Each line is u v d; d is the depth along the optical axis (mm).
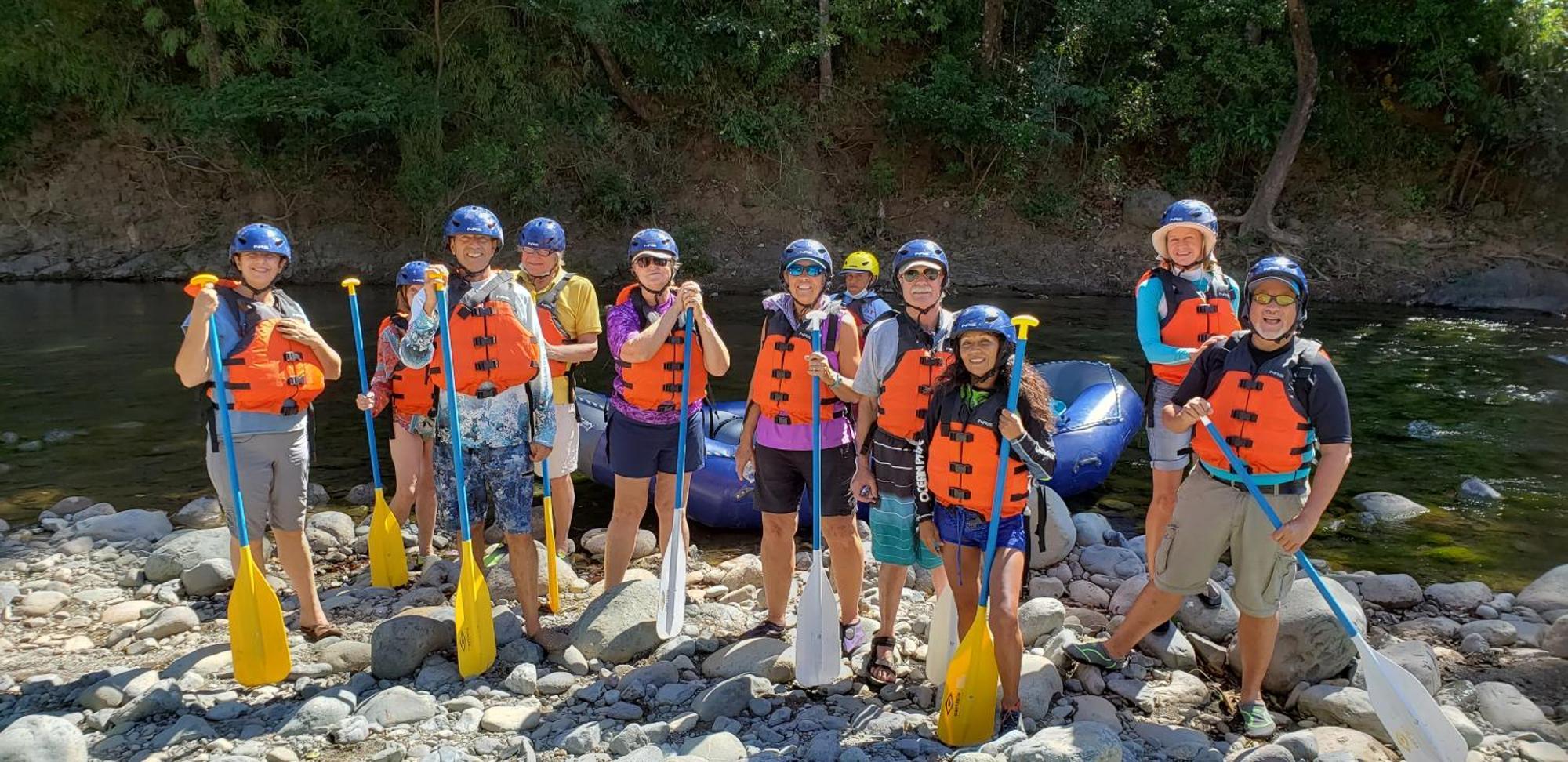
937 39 18047
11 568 4719
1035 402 3062
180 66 16469
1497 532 5465
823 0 16828
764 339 3627
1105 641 3559
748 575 4668
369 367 9516
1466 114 16594
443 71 15609
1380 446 7086
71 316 12000
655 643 3775
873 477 3438
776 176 17266
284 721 3193
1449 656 3871
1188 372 3432
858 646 3760
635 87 17188
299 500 3699
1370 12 16156
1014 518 3205
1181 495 3232
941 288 3328
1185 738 3145
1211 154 16891
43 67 15562
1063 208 16797
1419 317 13156
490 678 3531
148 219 15859
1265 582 3100
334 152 16172
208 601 4328
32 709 3346
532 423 3707
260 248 3490
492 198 16141
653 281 3811
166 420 7629
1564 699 3502
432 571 4598
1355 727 3217
